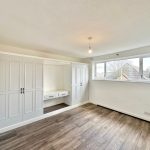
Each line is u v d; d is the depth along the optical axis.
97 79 4.50
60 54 4.13
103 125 2.64
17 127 2.54
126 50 3.40
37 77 2.98
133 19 1.50
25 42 2.61
